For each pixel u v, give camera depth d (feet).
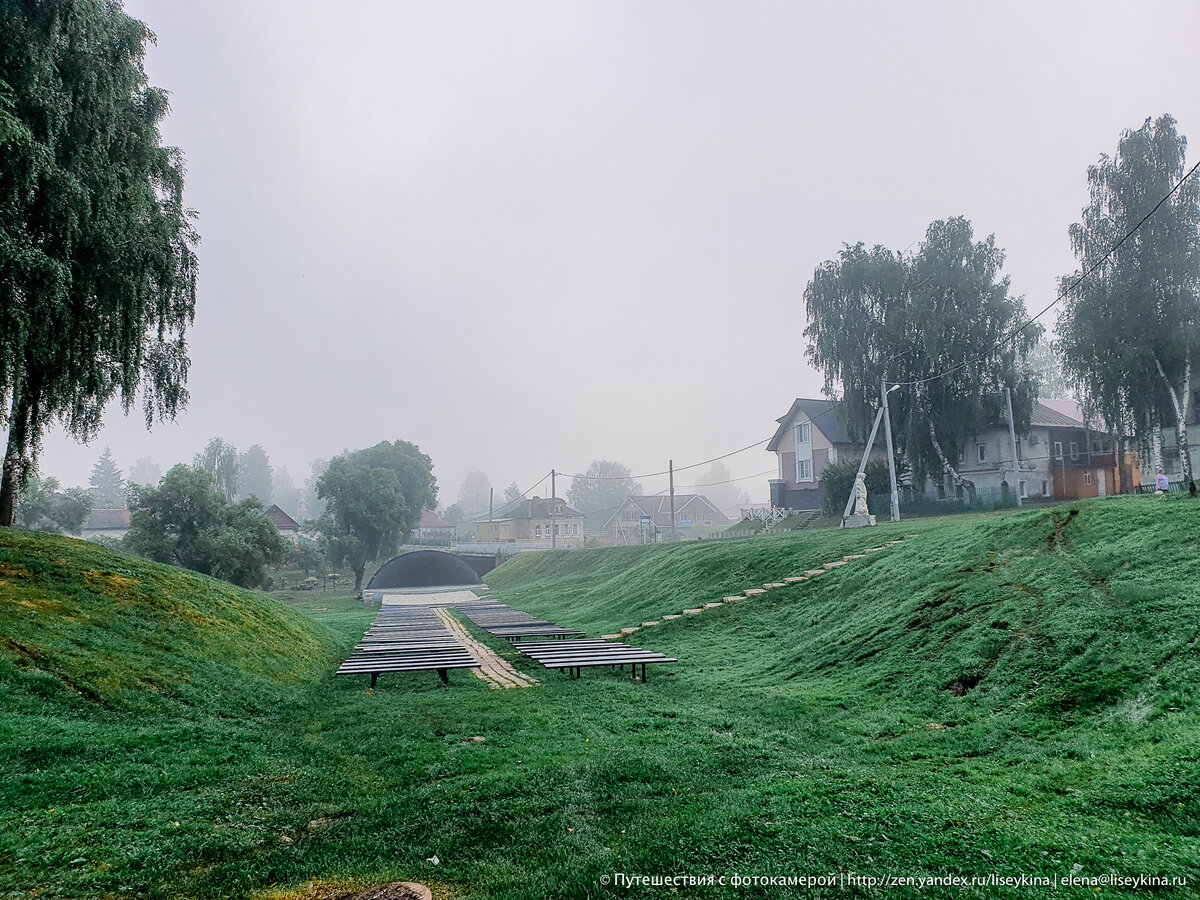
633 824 18.62
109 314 52.54
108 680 31.12
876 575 53.01
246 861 16.47
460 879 15.65
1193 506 39.47
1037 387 130.62
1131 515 41.29
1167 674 24.81
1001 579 39.83
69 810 18.66
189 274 62.34
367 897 14.39
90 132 48.29
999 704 28.19
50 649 31.91
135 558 55.01
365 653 53.16
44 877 14.87
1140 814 17.13
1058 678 28.02
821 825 17.74
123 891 14.70
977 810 18.29
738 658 47.09
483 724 30.96
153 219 55.01
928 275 127.24
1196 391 115.03
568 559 149.59
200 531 125.59
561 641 58.95
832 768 23.24
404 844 17.52
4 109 40.06
